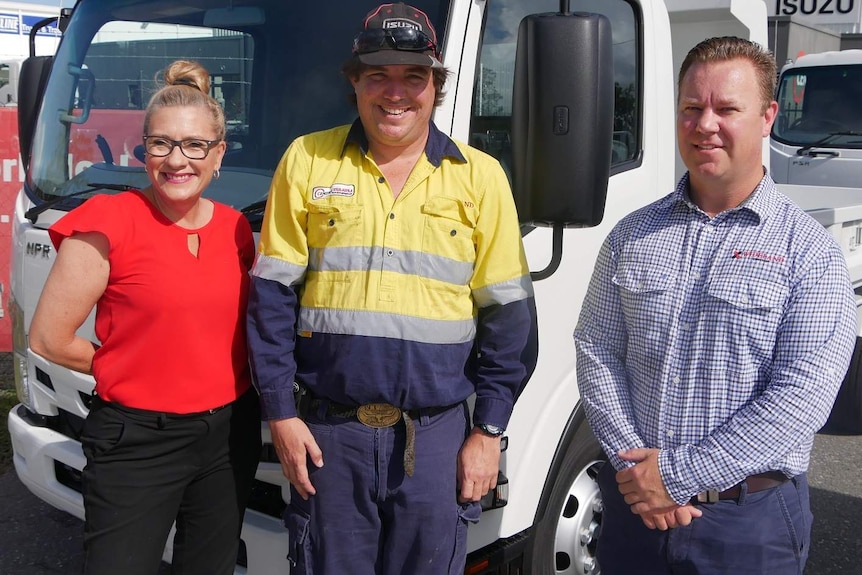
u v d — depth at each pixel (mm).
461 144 2455
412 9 2369
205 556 2600
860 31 10977
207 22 3258
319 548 2418
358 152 2408
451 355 2377
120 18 3533
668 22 3863
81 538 4258
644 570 2363
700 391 2207
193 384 2422
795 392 2072
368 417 2354
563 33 2328
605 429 2350
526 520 3059
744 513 2221
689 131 2240
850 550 4375
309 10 3072
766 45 4520
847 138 8133
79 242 2361
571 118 2344
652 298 2281
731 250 2205
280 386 2357
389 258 2318
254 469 2625
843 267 2146
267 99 3062
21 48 13406
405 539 2402
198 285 2422
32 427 3410
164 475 2453
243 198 2916
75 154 3508
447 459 2406
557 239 2543
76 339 2451
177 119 2357
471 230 2389
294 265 2379
